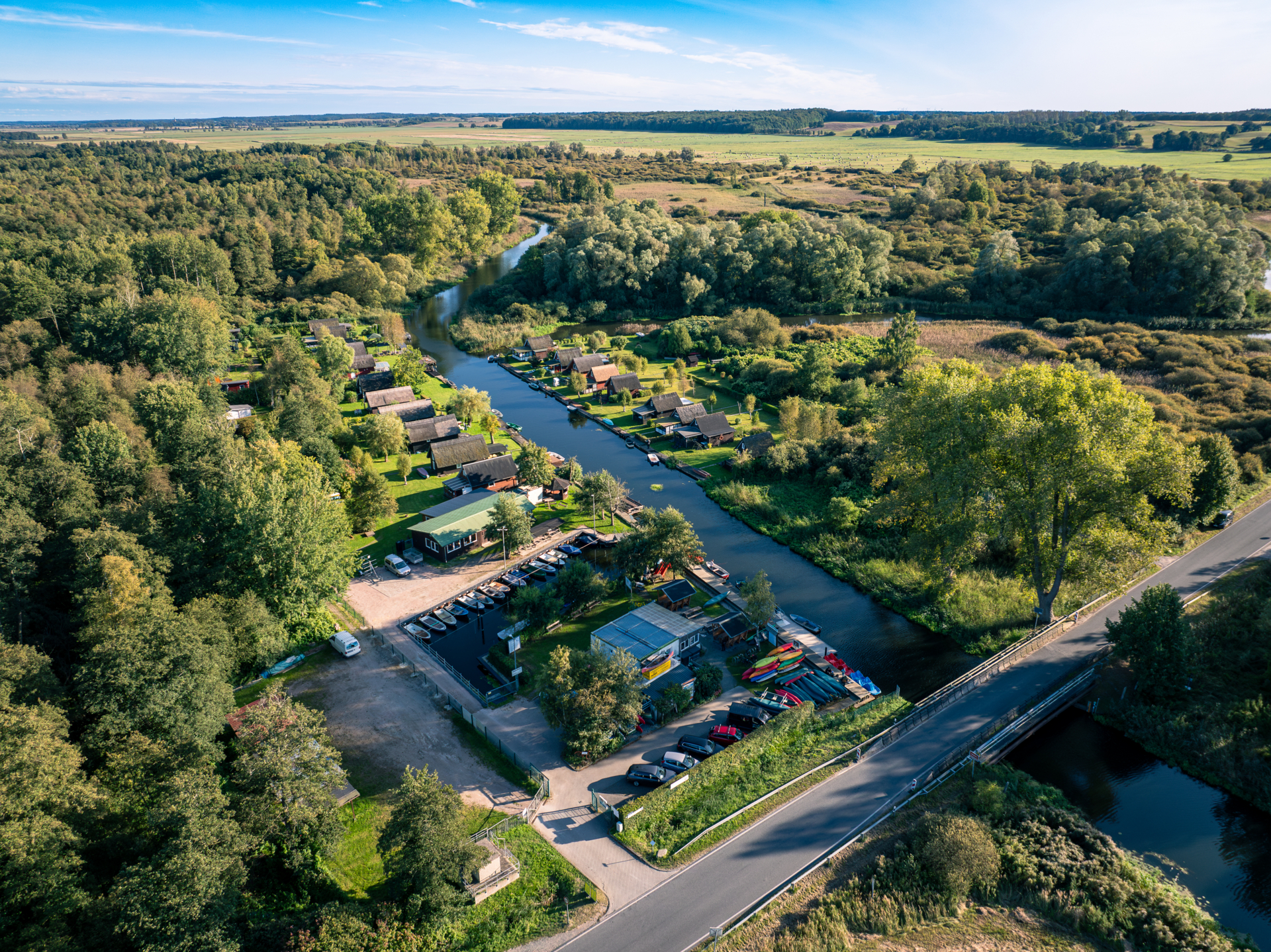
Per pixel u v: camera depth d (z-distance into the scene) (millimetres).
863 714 57219
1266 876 44719
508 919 41406
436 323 187375
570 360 146500
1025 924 41406
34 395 97125
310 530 66938
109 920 37469
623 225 199375
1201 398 112875
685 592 72750
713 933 39781
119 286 143875
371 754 54969
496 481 97000
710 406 127125
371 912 40438
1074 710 58750
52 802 41219
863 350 149000
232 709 55562
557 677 54219
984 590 74062
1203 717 55094
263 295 188250
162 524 69688
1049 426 60594
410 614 73125
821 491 97062
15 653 50188
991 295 182500
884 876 43062
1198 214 182000
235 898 38406
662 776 51156
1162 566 74625
